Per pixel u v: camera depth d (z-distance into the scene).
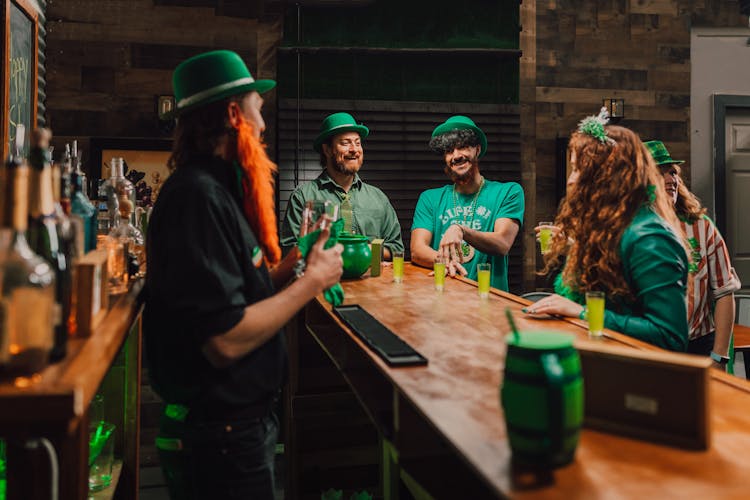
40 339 0.94
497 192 3.34
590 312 1.51
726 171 5.00
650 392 0.96
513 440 0.86
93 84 4.05
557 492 0.79
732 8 4.93
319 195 3.41
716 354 2.63
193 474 1.47
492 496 1.17
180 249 1.33
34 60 3.03
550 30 4.74
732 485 0.81
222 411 1.44
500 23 4.56
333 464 2.59
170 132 4.09
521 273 4.63
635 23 4.83
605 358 1.00
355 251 2.61
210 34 4.20
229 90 1.48
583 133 1.72
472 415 1.03
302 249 1.68
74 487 1.20
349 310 1.92
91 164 4.01
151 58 4.12
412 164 4.46
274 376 1.52
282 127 4.28
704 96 4.94
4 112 2.50
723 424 1.03
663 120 4.88
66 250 1.16
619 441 0.96
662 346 1.51
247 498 1.46
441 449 1.33
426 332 1.63
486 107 4.52
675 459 0.89
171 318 1.44
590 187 1.69
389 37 4.44
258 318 1.37
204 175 1.42
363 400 1.61
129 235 2.03
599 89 4.80
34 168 1.05
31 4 2.96
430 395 1.13
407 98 4.46
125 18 4.09
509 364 0.86
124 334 1.37
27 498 1.06
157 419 3.63
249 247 1.43
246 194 1.51
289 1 4.26
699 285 2.61
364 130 3.44
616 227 1.62
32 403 0.86
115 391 2.07
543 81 4.74
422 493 1.20
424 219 3.47
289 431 2.65
